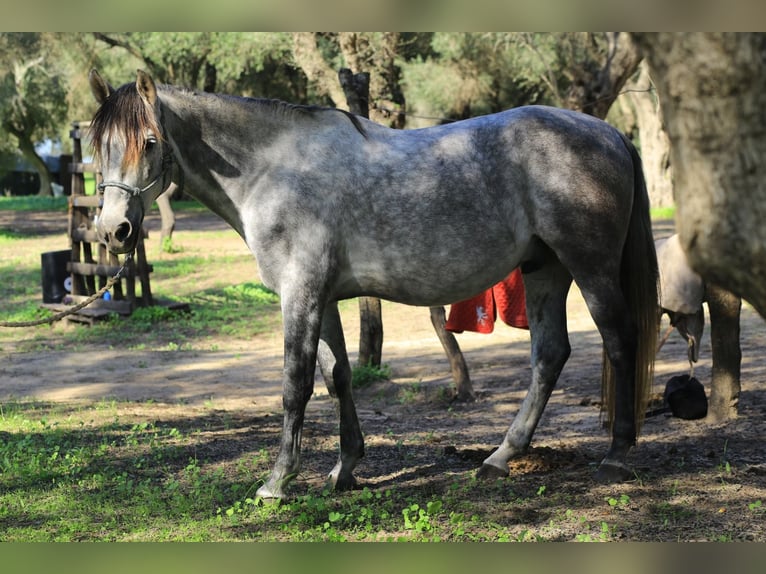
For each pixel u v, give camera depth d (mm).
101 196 5023
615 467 5223
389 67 18828
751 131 1914
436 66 28516
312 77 18266
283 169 5035
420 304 5324
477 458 6059
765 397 7609
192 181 5180
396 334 13758
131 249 5016
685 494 4930
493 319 7535
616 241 5125
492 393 9062
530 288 5570
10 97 29578
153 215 36062
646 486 5094
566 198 5035
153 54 30438
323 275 4984
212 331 13906
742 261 1997
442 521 4668
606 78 15227
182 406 8500
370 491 5305
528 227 5164
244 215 5125
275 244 4980
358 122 5164
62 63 33812
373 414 8273
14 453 6195
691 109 1971
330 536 4355
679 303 6934
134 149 4859
